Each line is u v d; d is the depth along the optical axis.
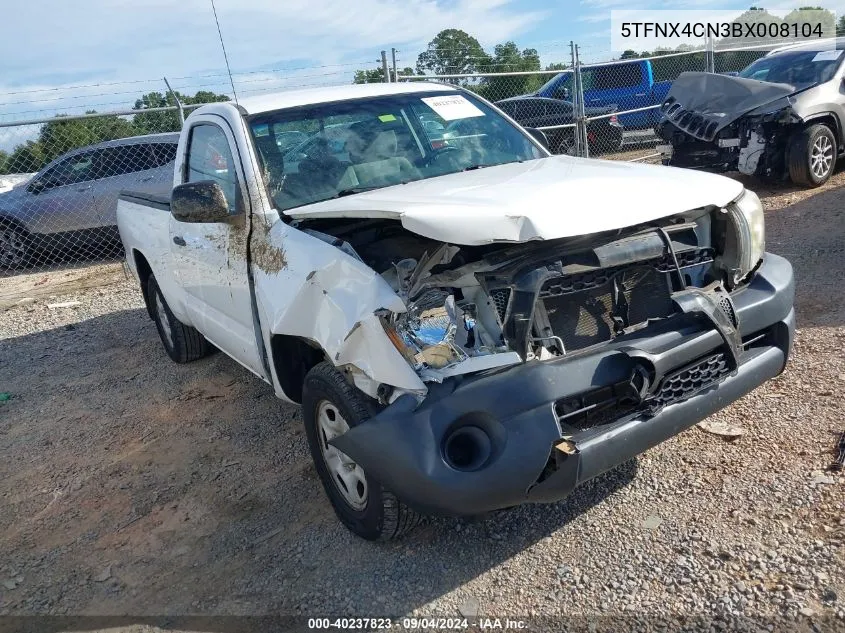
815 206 8.20
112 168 10.72
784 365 3.29
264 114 4.05
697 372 2.87
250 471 4.10
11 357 6.86
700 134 9.40
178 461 4.34
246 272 3.73
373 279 2.80
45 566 3.45
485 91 12.07
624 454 2.69
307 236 3.29
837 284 5.57
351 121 4.17
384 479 2.68
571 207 2.80
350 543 3.30
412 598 2.90
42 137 10.74
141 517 3.77
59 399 5.62
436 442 2.57
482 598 2.84
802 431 3.61
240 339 4.07
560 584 2.85
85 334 7.34
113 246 11.16
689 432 3.76
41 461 4.57
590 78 14.35
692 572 2.80
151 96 10.54
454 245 2.88
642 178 3.21
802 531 2.92
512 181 3.34
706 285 3.21
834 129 9.33
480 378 2.64
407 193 3.36
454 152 4.27
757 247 3.27
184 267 4.67
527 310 2.69
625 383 2.74
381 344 2.71
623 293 2.95
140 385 5.69
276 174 3.79
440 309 2.71
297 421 4.64
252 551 3.35
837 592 2.59
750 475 3.33
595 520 3.20
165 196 5.32
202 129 4.44
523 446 2.56
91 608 3.10
